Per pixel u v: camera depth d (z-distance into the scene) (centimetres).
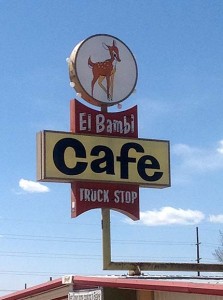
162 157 2273
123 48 2316
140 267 1930
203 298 1488
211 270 1992
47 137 2133
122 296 1662
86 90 2228
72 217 2153
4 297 1988
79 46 2238
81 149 2169
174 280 1507
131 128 2255
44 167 2114
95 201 2161
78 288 1744
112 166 2202
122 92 2288
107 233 2109
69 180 2142
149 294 1619
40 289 1852
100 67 2266
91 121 2208
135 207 2211
